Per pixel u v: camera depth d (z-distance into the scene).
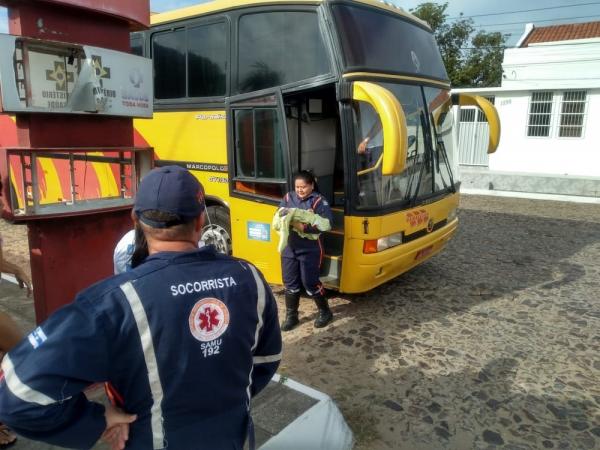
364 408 3.47
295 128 5.75
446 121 6.07
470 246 8.13
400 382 3.82
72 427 1.28
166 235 1.44
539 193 14.28
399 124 3.91
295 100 5.71
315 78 4.69
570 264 7.09
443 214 5.83
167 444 1.35
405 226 5.02
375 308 5.31
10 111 2.67
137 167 3.47
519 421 3.34
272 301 1.64
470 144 17.30
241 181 5.39
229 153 5.45
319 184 6.21
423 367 4.05
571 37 20.55
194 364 1.36
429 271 6.67
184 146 6.11
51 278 3.16
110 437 1.35
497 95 16.48
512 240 8.61
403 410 3.46
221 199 5.81
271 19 5.16
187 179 1.47
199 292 1.40
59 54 2.86
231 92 5.54
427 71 5.70
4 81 2.62
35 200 2.94
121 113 3.22
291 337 4.62
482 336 4.65
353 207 4.59
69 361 1.22
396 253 4.89
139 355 1.30
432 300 5.56
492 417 3.38
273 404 3.18
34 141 2.94
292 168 4.91
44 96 2.80
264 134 5.12
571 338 4.62
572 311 5.28
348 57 4.60
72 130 3.12
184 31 6.00
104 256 3.41
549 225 9.99
